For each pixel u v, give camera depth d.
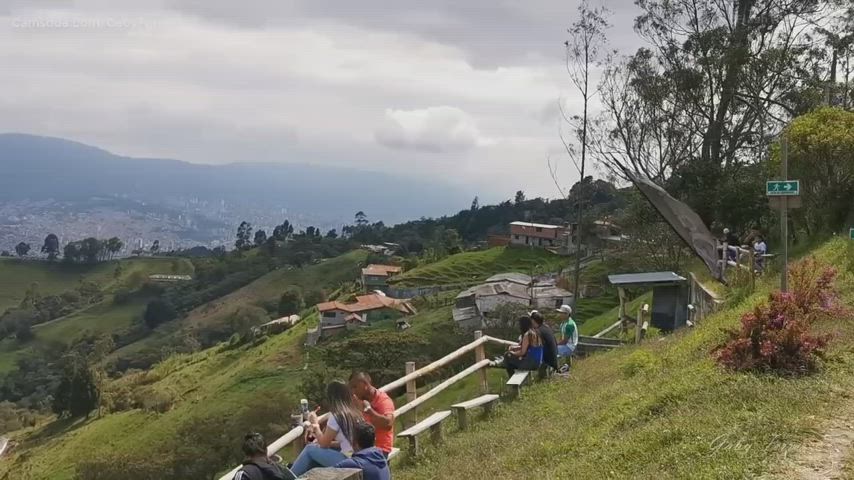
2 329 140.25
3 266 186.00
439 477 8.56
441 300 81.62
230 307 130.88
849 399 6.74
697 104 34.44
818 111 18.83
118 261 195.25
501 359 14.37
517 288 60.50
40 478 55.91
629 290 35.03
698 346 10.76
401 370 44.78
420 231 181.25
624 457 6.55
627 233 38.97
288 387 55.62
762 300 11.72
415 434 9.84
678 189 32.56
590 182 42.41
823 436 5.89
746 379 7.65
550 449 7.96
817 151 17.88
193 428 45.62
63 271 187.75
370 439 6.43
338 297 108.31
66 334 137.75
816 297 9.76
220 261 165.00
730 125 34.78
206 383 71.75
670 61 34.97
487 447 9.33
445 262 99.81
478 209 177.38
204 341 115.38
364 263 139.62
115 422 66.88
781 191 10.09
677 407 7.44
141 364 109.44
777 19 33.62
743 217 28.86
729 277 17.53
